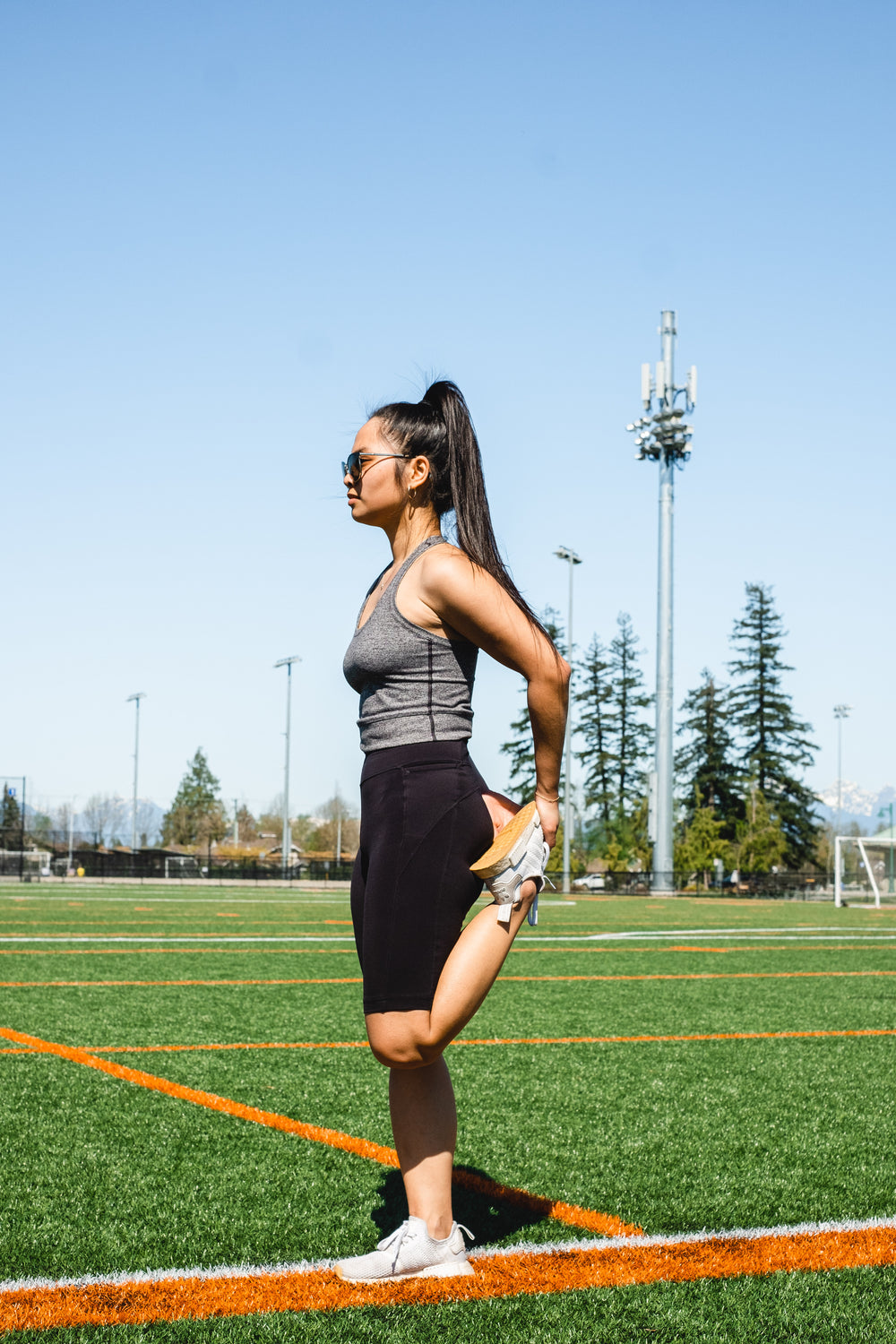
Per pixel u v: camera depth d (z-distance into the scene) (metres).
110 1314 2.29
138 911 19.36
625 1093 4.73
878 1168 3.60
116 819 111.56
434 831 2.44
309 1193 3.21
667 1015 7.15
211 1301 2.37
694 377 39.16
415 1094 2.56
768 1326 2.28
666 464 38.91
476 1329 2.23
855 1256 2.73
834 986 8.91
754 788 59.53
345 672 2.65
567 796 45.59
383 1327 2.23
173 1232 2.86
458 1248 2.57
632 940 14.26
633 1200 3.21
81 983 8.37
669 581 38.97
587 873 53.53
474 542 2.56
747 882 47.34
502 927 2.46
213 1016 6.73
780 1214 3.08
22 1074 4.88
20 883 37.25
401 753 2.50
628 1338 2.21
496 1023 6.72
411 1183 2.56
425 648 2.52
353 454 2.69
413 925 2.42
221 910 20.23
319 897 29.64
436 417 2.66
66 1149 3.68
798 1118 4.32
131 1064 5.13
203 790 101.94
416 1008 2.41
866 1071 5.35
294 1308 2.33
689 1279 2.56
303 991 8.04
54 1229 2.88
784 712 63.19
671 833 38.75
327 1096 4.52
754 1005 7.71
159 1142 3.79
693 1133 4.05
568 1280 2.53
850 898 42.44
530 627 2.47
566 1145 3.84
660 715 38.78
